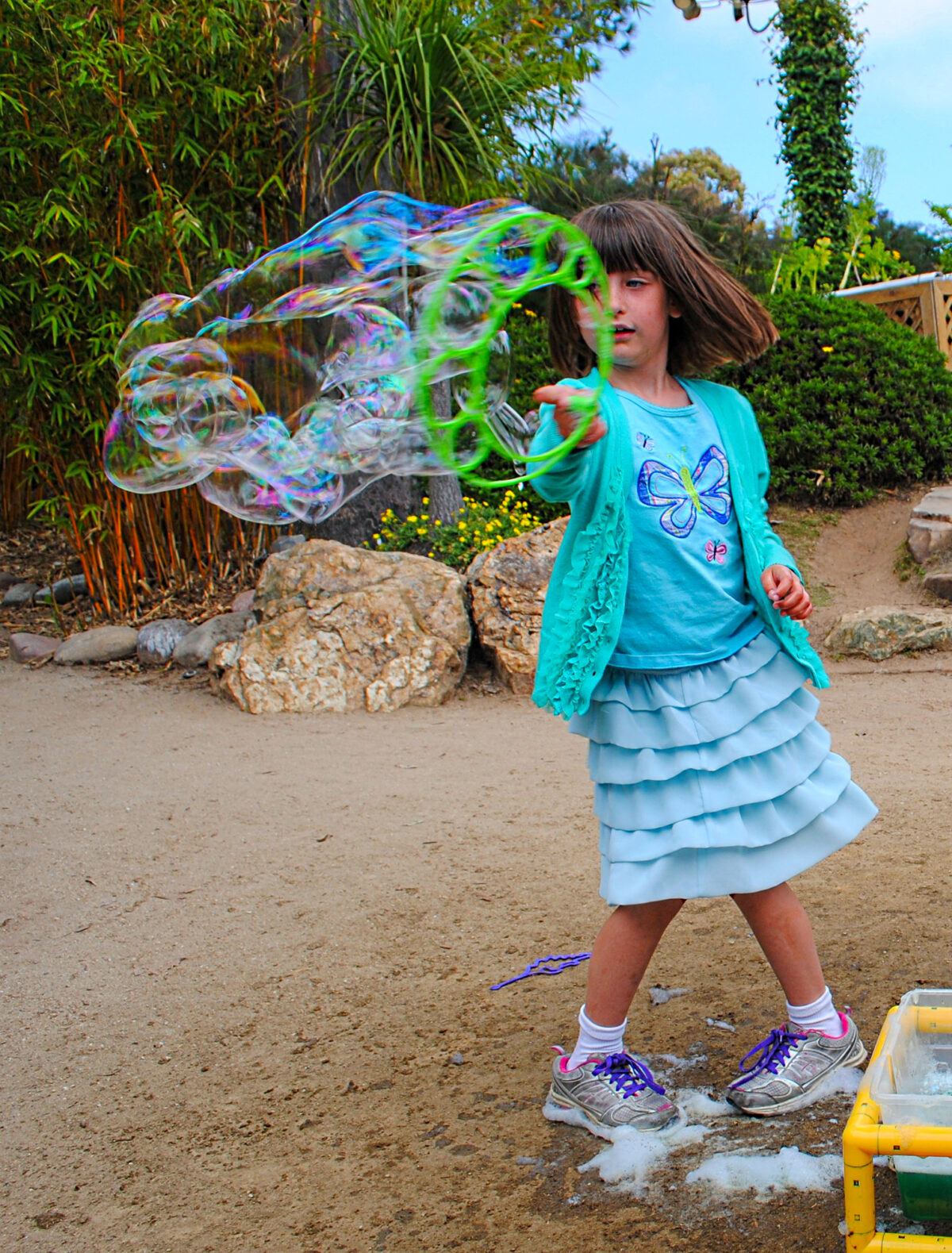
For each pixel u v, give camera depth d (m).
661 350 2.01
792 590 1.98
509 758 4.41
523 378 7.59
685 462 1.98
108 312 5.55
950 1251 1.47
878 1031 2.21
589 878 3.18
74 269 5.46
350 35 5.98
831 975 2.47
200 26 5.47
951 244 11.55
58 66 5.27
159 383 2.74
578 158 10.80
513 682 5.43
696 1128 1.96
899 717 4.79
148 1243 1.82
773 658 2.02
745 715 1.94
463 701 5.36
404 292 2.28
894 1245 1.48
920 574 6.48
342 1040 2.42
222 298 2.65
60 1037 2.51
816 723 2.05
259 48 5.85
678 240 1.97
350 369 2.47
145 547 6.49
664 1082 2.12
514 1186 1.87
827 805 1.96
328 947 2.87
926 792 3.71
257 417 2.62
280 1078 2.29
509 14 6.47
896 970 2.47
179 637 5.84
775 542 2.08
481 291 1.94
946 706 4.92
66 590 6.67
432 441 1.81
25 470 6.66
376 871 3.33
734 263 11.31
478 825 3.67
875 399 7.50
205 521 6.51
